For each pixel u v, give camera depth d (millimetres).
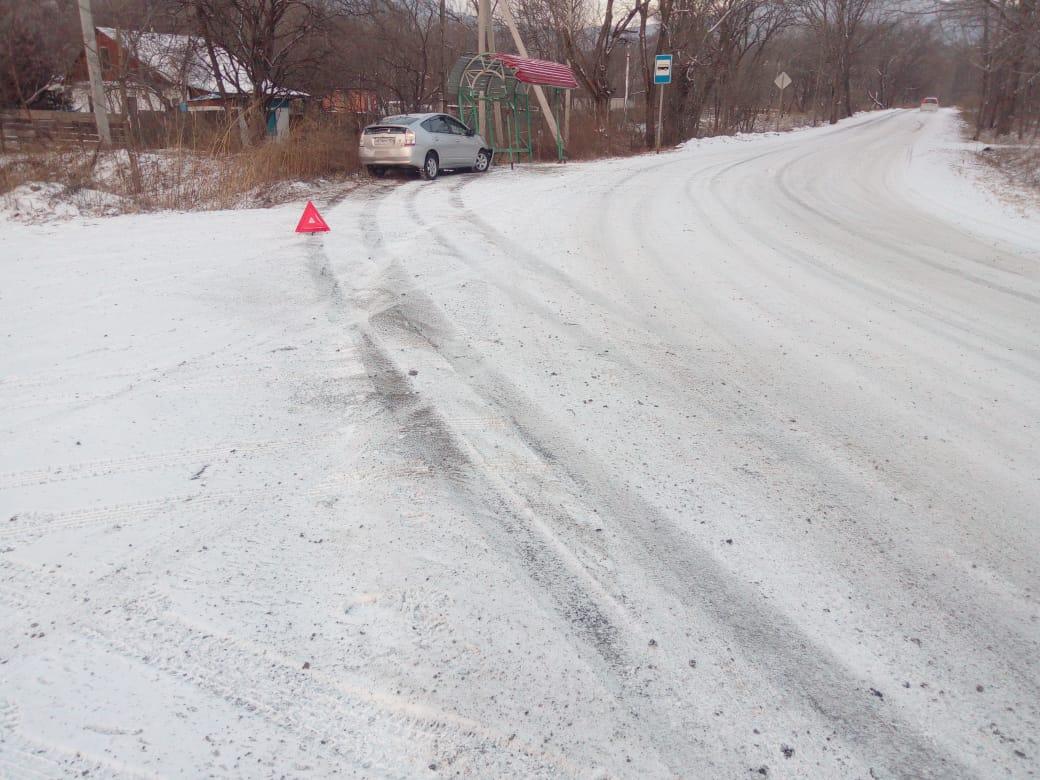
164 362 4816
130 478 3412
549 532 3105
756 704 2275
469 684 2305
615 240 9195
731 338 5695
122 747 2045
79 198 11258
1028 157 21016
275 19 18922
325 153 15703
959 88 97750
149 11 17031
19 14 17266
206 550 2904
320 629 2508
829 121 59031
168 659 2367
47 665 2328
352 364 4863
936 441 4055
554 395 4500
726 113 41125
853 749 2131
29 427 3891
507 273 7344
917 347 5621
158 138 16562
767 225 10750
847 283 7531
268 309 5977
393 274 7121
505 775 2002
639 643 2506
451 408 4254
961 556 3039
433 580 2768
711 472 3652
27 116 16188
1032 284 7727
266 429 3924
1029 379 5012
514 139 22750
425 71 25828
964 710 2279
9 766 1969
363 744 2086
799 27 56719
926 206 13602
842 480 3613
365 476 3482
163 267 7266
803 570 2920
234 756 2029
